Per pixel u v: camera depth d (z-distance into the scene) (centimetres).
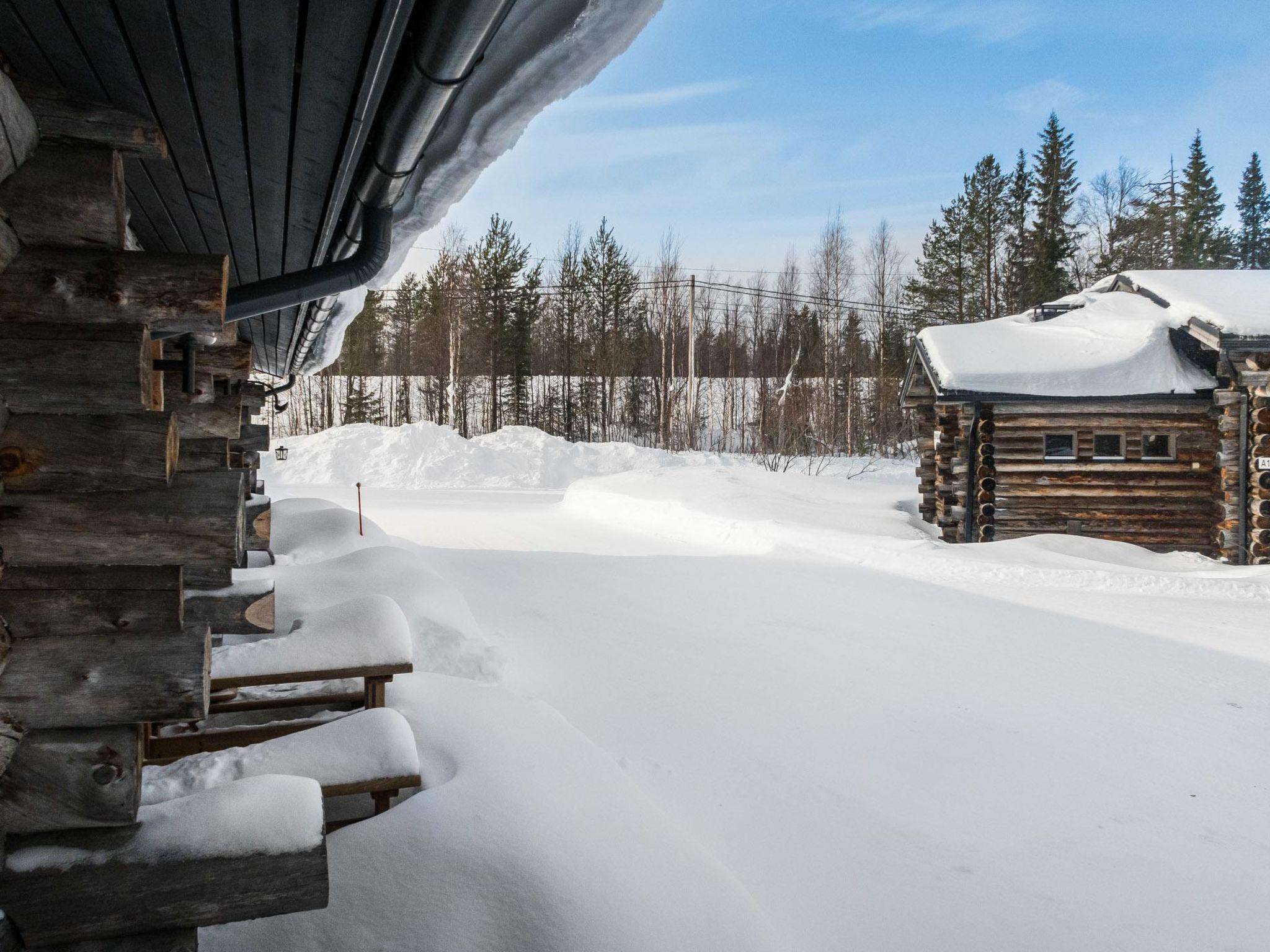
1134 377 1273
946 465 1377
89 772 219
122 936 218
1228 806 442
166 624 225
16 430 217
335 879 283
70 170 221
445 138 259
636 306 4206
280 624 534
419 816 306
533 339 4206
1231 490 1234
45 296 219
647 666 668
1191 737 536
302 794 243
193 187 333
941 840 402
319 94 228
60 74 220
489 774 341
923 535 1329
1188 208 4638
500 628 767
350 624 405
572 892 278
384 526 1572
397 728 339
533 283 3756
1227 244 4825
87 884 213
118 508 221
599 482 1934
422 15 183
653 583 1005
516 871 284
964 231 4050
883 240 4381
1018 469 1308
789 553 1220
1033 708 587
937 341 1434
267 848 225
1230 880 370
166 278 224
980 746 517
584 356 3856
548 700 574
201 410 480
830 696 605
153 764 361
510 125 241
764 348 4306
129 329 219
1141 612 877
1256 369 1193
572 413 3800
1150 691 625
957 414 1366
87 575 222
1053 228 4038
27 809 216
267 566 706
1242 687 636
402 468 2588
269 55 207
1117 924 336
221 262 226
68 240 222
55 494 219
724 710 571
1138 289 1599
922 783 466
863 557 1151
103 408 219
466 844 295
